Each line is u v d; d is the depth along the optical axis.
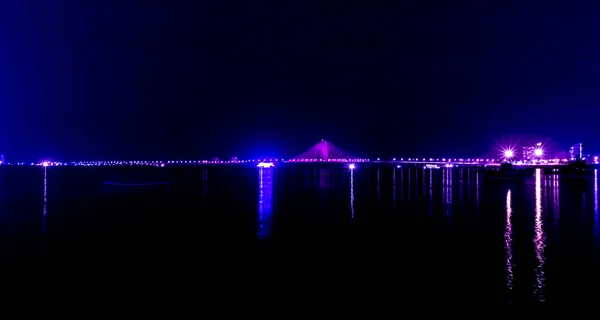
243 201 42.50
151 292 14.84
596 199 45.03
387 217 31.05
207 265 18.11
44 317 12.87
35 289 15.21
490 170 90.12
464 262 18.33
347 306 13.49
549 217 31.36
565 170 99.50
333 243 22.22
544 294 14.43
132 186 64.50
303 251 20.48
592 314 12.80
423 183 72.94
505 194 51.06
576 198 46.09
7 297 14.46
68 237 24.22
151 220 30.30
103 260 19.03
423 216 31.58
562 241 22.62
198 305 13.66
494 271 16.94
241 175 108.88
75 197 47.47
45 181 79.88
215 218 30.98
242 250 20.77
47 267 17.94
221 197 46.84
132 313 13.12
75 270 17.50
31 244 22.39
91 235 24.81
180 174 115.56
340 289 14.98
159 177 87.00
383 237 23.70
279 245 21.81
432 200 43.28
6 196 48.81
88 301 14.08
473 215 32.16
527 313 12.94
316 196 47.47
